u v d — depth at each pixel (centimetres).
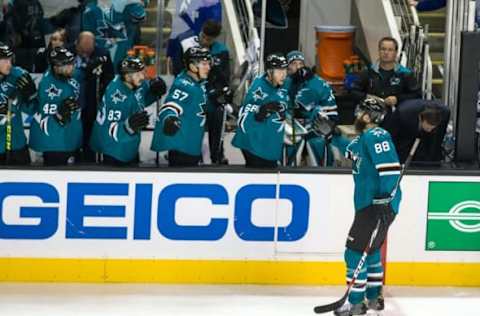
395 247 2689
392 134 2706
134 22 3469
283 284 2692
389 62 2988
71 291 2594
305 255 2681
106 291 2606
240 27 3631
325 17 3841
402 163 2717
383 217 2405
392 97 2897
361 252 2442
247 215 2656
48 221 2619
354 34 3716
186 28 3544
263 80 2673
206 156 3102
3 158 2644
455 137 2767
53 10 3534
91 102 2906
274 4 3684
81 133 2680
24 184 2602
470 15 2852
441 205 2684
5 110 2609
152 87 2773
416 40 3334
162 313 2481
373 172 2408
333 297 2627
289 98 2900
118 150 2619
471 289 2714
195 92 2636
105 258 2647
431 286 2717
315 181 2655
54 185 2606
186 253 2661
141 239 2647
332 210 2669
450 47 2875
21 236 2622
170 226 2647
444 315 2534
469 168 2698
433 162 2719
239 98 3188
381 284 2512
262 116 2619
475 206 2689
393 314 2528
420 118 2648
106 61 2955
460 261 2711
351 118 3312
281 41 3769
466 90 2719
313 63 3816
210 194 2642
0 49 2566
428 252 2698
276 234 2669
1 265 2630
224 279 2681
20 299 2531
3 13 3494
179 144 2634
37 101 2656
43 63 3300
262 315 2492
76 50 3005
